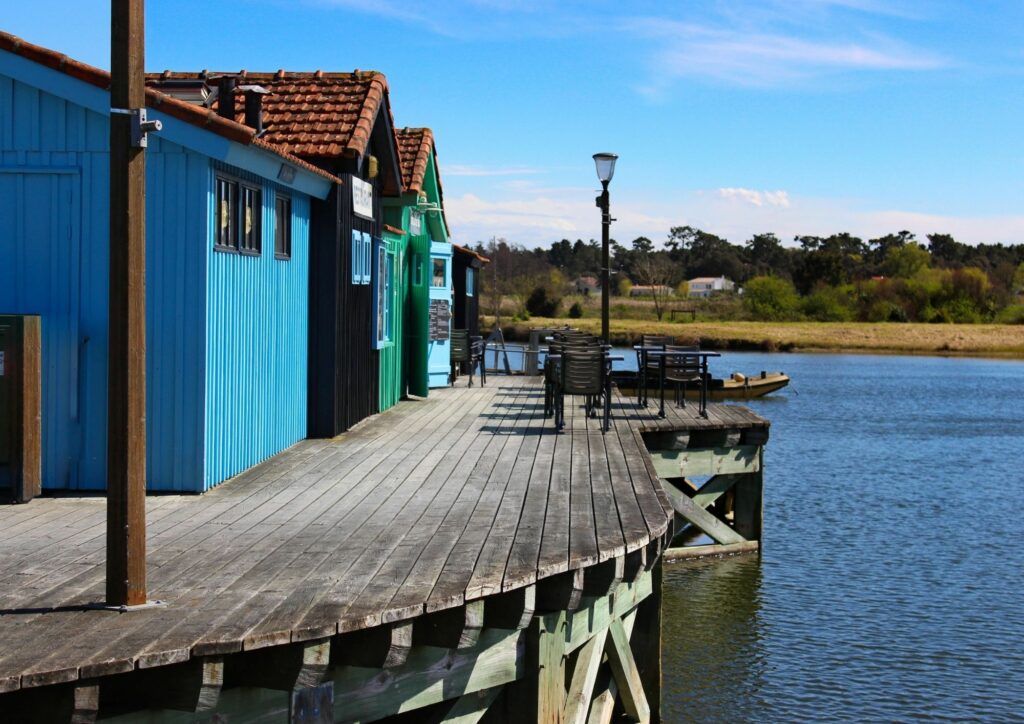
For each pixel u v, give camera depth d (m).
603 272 17.27
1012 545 15.27
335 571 6.29
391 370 15.92
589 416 14.41
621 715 9.32
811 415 32.25
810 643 11.13
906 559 14.43
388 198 16.23
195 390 9.04
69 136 9.09
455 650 6.20
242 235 9.98
